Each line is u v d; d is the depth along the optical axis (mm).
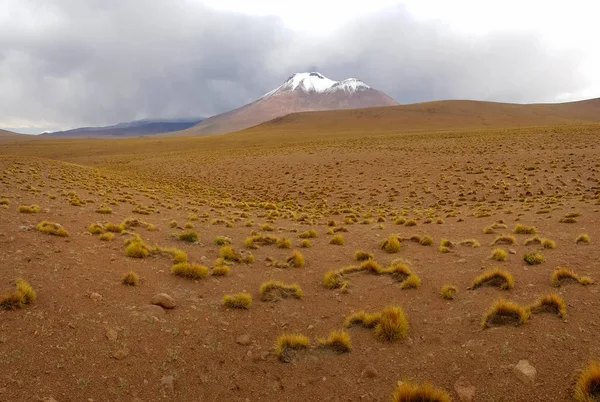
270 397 5508
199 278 9750
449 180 34656
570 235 13430
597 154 37156
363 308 8383
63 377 5379
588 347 5949
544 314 7094
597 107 189875
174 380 5691
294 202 32156
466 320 7316
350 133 113625
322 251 13508
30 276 8164
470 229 16750
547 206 21062
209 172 52438
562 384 5262
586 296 7691
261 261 11938
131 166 64500
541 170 34031
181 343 6598
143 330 6777
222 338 6934
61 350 5902
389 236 15438
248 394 5562
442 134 74375
